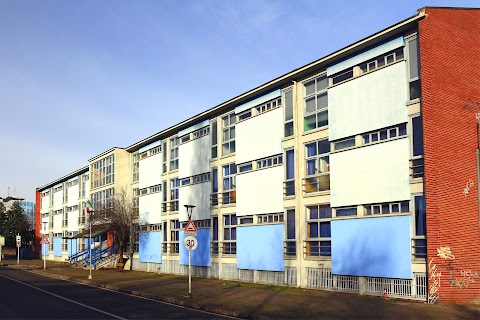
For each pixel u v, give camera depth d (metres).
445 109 18.03
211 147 31.42
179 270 34.25
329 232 22.03
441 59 18.25
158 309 16.45
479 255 17.78
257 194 26.30
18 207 91.50
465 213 17.81
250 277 26.73
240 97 27.59
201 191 31.84
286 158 24.75
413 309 15.32
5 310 15.64
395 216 18.70
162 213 37.28
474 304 16.66
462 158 18.14
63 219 62.44
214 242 30.31
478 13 19.56
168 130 36.12
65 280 30.95
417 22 18.53
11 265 49.62
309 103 23.73
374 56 20.20
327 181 22.28
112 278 30.84
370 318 13.53
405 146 18.66
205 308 16.41
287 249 24.25
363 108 20.41
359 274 19.89
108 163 47.03
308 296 19.42
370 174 19.84
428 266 17.22
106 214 40.81
